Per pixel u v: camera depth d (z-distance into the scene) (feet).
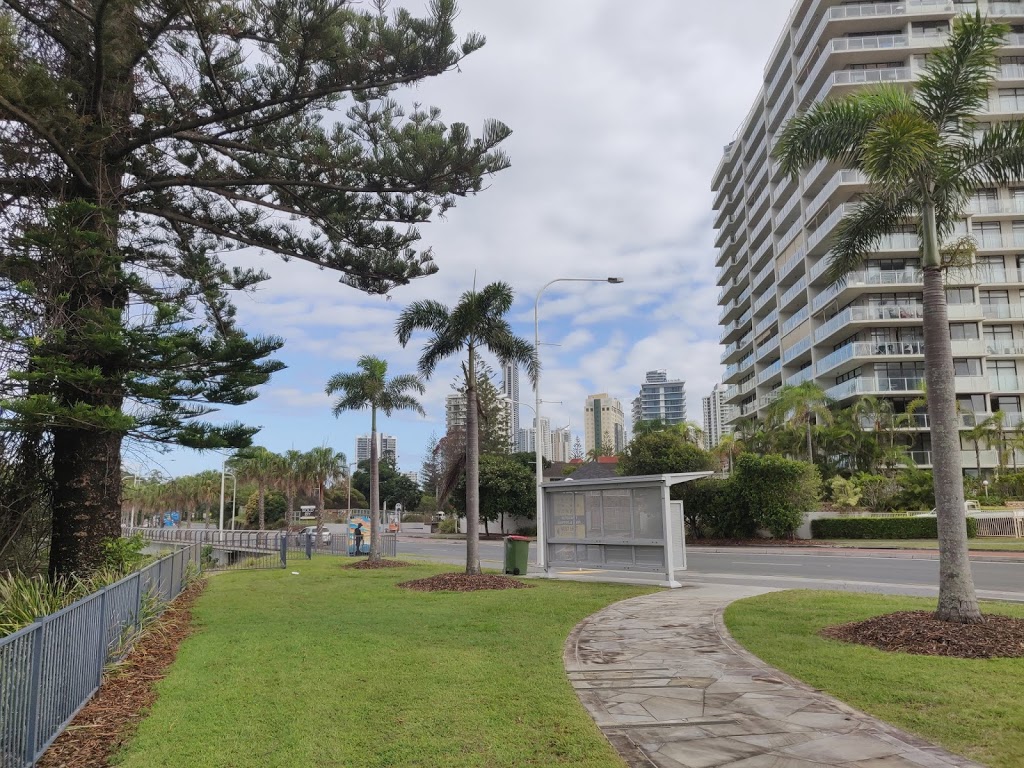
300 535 118.83
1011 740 16.30
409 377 82.07
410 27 39.52
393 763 15.67
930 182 31.96
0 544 38.96
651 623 33.81
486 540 156.87
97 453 39.06
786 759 15.75
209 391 39.93
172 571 45.78
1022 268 159.12
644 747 16.71
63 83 35.19
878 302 162.81
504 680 22.76
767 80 220.84
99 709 20.83
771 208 216.13
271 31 38.17
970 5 165.58
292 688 22.02
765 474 110.42
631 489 53.88
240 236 50.14
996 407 161.48
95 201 38.83
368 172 44.32
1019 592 45.85
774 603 38.73
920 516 108.78
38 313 34.53
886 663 23.50
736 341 277.23
